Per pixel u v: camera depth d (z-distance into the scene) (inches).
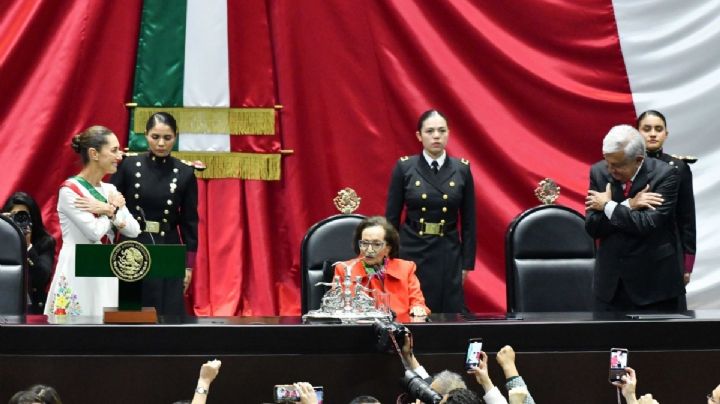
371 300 434.0
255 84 690.2
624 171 485.4
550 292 543.8
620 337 419.8
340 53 697.0
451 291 600.7
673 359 421.7
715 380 422.9
